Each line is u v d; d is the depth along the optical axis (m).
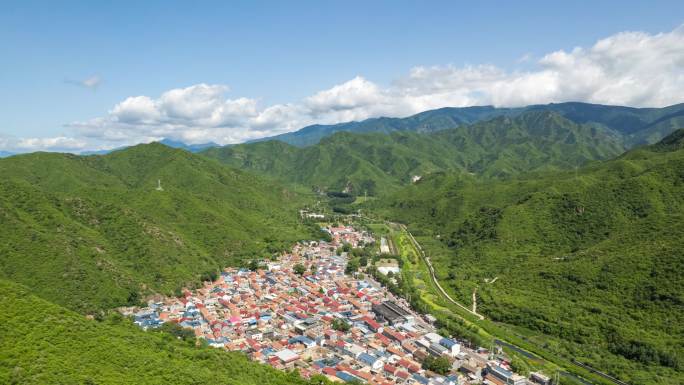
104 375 108.69
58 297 187.00
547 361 193.00
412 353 189.88
